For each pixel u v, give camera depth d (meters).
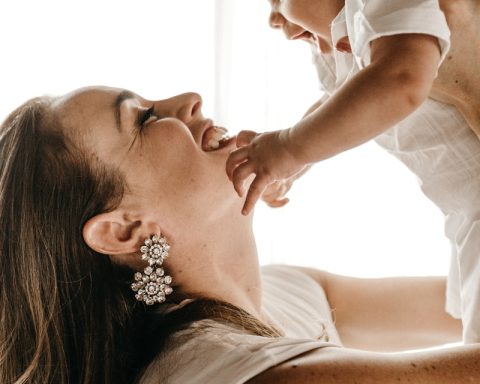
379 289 1.55
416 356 0.98
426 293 1.53
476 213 1.07
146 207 1.18
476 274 1.06
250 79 2.04
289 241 2.05
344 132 0.91
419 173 1.12
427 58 0.88
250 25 2.03
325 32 1.10
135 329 1.20
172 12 2.02
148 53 2.02
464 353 0.96
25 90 1.97
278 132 0.97
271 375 0.98
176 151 1.17
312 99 2.04
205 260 1.23
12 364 1.19
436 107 1.03
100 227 1.18
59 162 1.17
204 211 1.19
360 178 2.05
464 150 1.04
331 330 1.45
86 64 1.99
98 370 1.17
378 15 0.91
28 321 1.18
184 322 1.14
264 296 1.42
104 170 1.17
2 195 1.19
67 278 1.18
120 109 1.18
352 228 2.06
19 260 1.18
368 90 0.88
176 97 1.26
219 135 1.24
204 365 1.03
